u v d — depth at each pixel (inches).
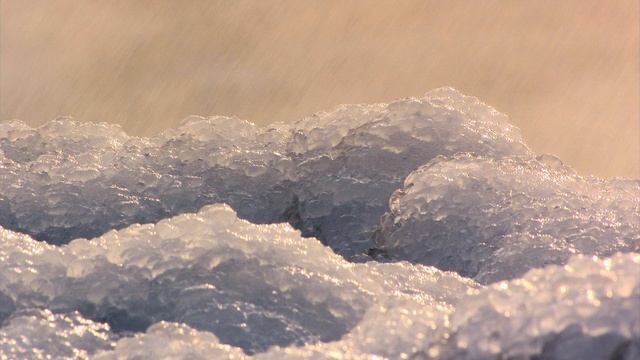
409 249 628.1
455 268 625.3
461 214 627.8
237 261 610.2
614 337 583.8
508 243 623.5
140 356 594.6
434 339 591.2
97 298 610.5
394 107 644.1
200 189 642.2
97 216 637.3
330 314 606.2
